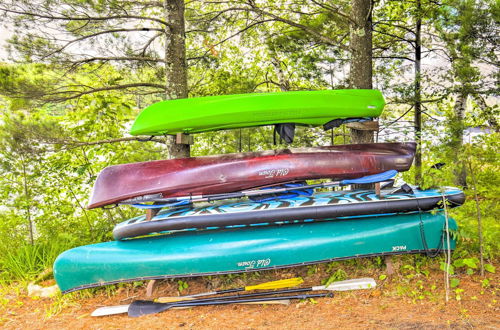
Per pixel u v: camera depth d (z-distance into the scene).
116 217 5.62
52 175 5.33
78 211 5.63
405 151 4.02
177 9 4.65
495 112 5.75
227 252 3.62
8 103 4.70
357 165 3.90
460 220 4.20
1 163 5.05
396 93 7.03
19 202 5.23
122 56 4.87
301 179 3.88
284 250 3.63
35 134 4.61
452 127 4.90
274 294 3.49
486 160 4.30
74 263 3.66
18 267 4.47
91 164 5.27
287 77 7.30
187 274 3.64
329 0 5.34
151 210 3.70
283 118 4.04
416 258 3.91
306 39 6.07
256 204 3.79
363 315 3.02
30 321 3.41
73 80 4.72
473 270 3.63
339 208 3.66
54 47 4.29
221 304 3.46
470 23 5.21
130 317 3.36
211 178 3.79
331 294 3.41
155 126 3.92
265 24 6.94
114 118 5.33
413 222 3.76
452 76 6.36
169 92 4.70
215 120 3.97
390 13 7.62
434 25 6.62
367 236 3.68
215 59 6.30
